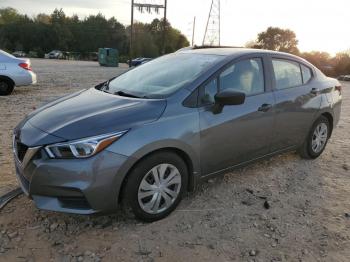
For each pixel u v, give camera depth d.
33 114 3.93
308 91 5.21
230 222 3.86
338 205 4.33
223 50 4.74
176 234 3.61
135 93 4.12
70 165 3.24
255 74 4.58
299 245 3.53
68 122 3.47
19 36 96.88
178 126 3.68
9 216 3.77
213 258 3.29
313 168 5.41
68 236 3.50
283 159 5.68
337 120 6.00
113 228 3.65
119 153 3.33
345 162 5.74
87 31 100.62
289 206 4.25
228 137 4.15
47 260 3.18
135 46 69.06
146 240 3.49
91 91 4.46
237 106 4.22
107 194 3.35
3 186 4.39
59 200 3.36
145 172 3.54
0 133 6.53
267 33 68.00
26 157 3.37
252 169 5.23
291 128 5.01
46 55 75.94
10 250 3.28
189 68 4.30
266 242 3.55
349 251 3.47
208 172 4.12
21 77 11.59
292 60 5.17
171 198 3.85
